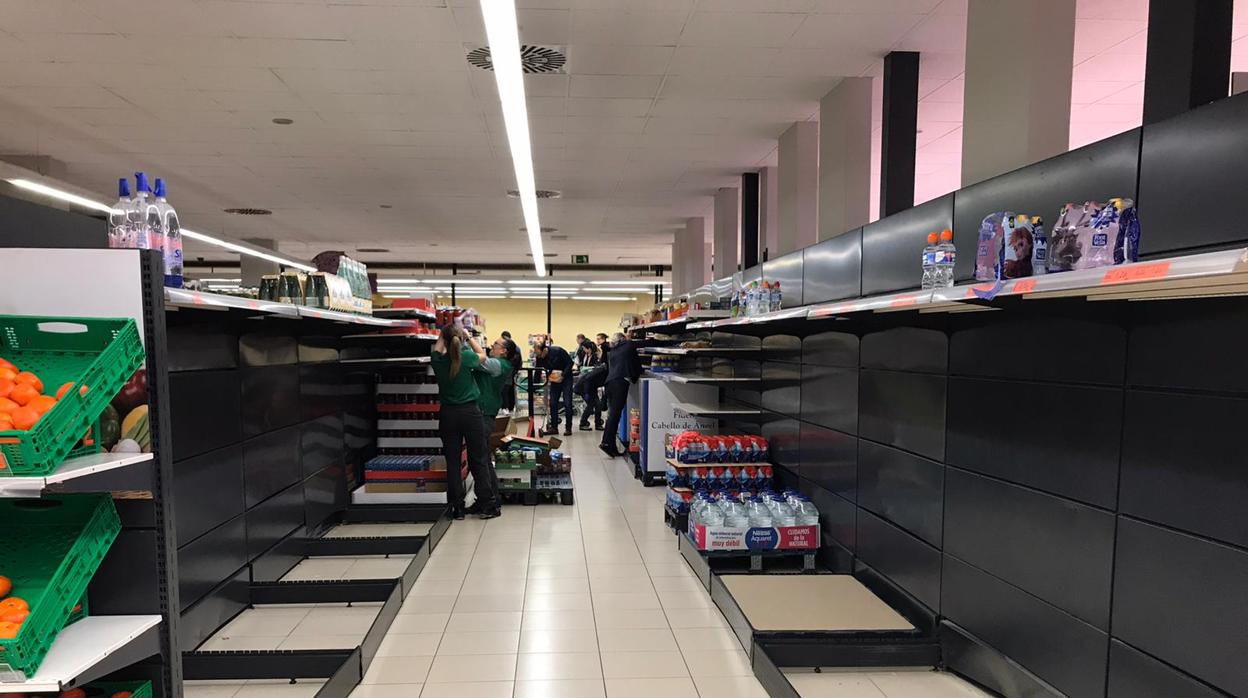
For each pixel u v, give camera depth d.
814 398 4.48
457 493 5.41
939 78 4.99
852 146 5.02
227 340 3.28
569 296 21.89
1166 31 2.36
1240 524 1.74
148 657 1.81
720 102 5.53
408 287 20.09
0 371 1.47
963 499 2.89
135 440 1.75
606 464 8.20
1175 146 1.91
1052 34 3.04
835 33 4.22
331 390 4.86
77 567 1.61
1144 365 2.02
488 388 6.38
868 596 3.54
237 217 10.88
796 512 4.28
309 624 3.28
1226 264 1.25
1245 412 1.72
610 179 8.34
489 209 10.23
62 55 4.47
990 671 2.68
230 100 5.37
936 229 3.12
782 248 6.34
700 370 7.85
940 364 3.06
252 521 3.54
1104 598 2.16
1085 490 2.24
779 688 2.62
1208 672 1.82
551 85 5.12
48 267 1.70
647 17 4.00
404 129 6.19
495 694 2.74
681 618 3.52
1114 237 1.89
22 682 1.47
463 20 4.00
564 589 3.93
